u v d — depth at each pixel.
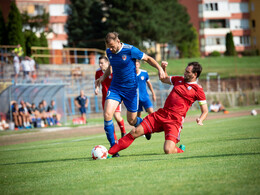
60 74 70.06
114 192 7.91
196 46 134.00
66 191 8.48
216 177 8.70
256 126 26.44
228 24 149.12
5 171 12.67
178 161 11.41
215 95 69.88
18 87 42.91
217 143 16.64
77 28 103.50
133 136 13.76
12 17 82.75
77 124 44.91
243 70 106.81
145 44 106.94
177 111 13.59
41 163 14.21
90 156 15.09
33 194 8.53
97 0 103.38
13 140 30.25
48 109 45.53
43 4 107.50
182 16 119.88
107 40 13.52
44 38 88.31
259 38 150.25
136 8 99.31
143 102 23.64
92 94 64.88
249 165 10.01
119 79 14.41
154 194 7.48
